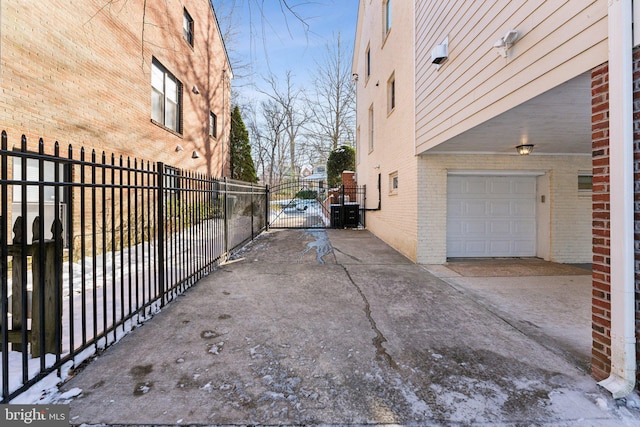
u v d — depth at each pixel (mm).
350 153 19891
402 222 7453
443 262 6398
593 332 2354
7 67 4652
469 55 4238
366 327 3264
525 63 3137
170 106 9992
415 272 5695
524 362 2568
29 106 5016
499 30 3553
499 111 3582
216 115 13727
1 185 1970
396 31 8000
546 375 2375
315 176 32938
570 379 2320
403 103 7316
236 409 1979
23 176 2107
